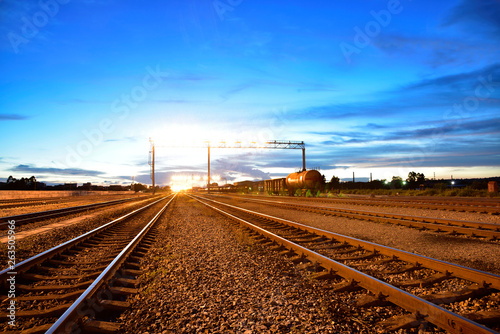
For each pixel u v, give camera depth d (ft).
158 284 16.75
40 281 17.01
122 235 33.71
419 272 17.26
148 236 32.65
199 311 13.38
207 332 11.51
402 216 39.32
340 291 15.10
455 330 10.30
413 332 11.08
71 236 33.19
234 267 19.99
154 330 11.72
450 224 33.50
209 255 23.67
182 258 22.84
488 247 23.58
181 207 81.46
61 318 10.65
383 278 16.65
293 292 15.20
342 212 48.85
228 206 71.36
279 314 12.83
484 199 70.38
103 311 13.15
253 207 72.08
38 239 29.99
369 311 12.81
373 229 33.47
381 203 60.85
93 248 26.84
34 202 95.14
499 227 28.86
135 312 13.24
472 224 31.37
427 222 36.04
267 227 37.01
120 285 16.49
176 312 13.21
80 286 15.55
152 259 22.66
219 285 16.57
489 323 11.32
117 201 100.48
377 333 11.21
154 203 104.06
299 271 18.62
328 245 25.48
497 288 13.67
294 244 23.56
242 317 12.71
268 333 11.40
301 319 12.35
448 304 13.08
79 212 61.21
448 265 16.14
